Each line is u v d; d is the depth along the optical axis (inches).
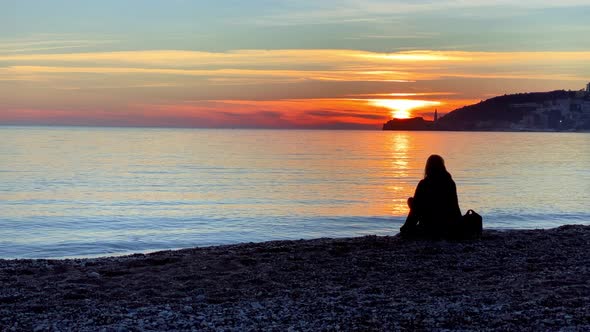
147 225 1171.3
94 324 329.1
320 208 1466.5
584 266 466.9
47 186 2000.5
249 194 1800.0
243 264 499.8
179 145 6161.4
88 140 7534.5
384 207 1489.9
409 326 317.4
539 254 514.3
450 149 5777.6
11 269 500.7
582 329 302.4
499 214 1320.1
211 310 358.3
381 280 437.1
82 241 967.0
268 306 366.9
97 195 1753.2
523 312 336.8
